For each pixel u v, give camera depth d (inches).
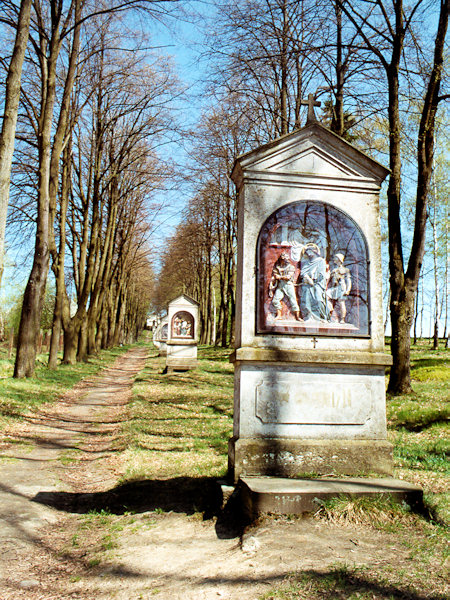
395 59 540.1
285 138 257.1
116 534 204.1
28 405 551.5
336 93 623.2
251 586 143.6
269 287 249.0
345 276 255.9
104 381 921.5
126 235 1598.2
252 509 194.7
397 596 131.6
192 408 565.3
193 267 2246.6
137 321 3791.8
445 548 161.3
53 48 696.4
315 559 156.5
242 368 237.8
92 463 339.9
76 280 1165.1
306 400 239.1
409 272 566.9
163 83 957.8
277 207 254.1
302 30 629.9
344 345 247.3
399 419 440.5
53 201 803.4
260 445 230.4
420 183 551.2
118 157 1112.8
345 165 261.9
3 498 248.1
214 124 1007.0
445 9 511.8
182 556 173.8
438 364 904.3
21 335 729.0
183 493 251.4
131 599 147.0
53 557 186.2
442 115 676.1
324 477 224.5
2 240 434.0
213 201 1328.7
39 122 745.6
